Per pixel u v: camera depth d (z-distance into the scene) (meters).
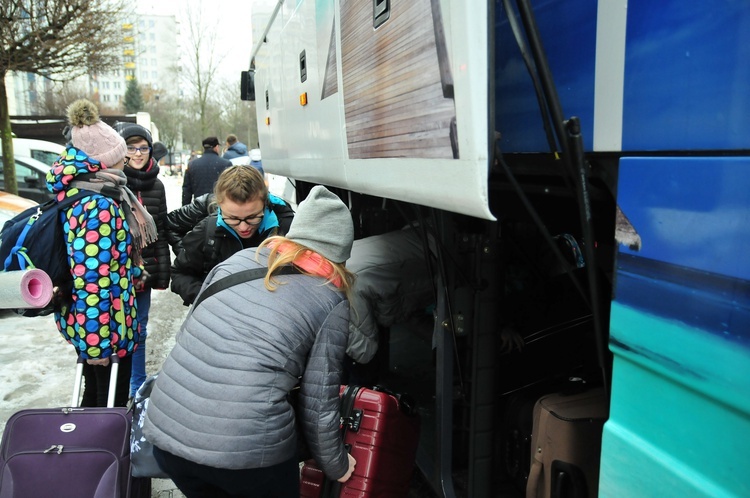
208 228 3.01
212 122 37.38
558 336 2.79
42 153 11.45
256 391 1.81
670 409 1.16
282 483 2.00
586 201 1.37
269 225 2.97
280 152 4.38
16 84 40.56
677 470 1.14
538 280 2.80
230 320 1.88
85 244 2.56
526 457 2.49
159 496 3.20
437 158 1.57
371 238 3.05
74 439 2.32
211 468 1.84
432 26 1.54
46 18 9.55
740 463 1.03
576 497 2.07
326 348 1.92
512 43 1.69
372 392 2.39
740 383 1.00
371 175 2.16
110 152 2.70
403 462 2.43
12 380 4.52
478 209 1.40
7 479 2.28
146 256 3.66
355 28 2.23
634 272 1.22
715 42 1.05
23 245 2.53
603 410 2.12
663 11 1.16
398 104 1.82
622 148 1.29
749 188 0.98
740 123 1.01
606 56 1.32
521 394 2.63
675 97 1.14
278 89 4.34
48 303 2.40
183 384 1.87
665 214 1.14
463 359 2.54
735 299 1.01
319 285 1.94
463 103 1.39
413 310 3.03
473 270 2.26
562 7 1.47
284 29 3.98
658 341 1.17
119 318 2.66
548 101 1.40
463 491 2.58
